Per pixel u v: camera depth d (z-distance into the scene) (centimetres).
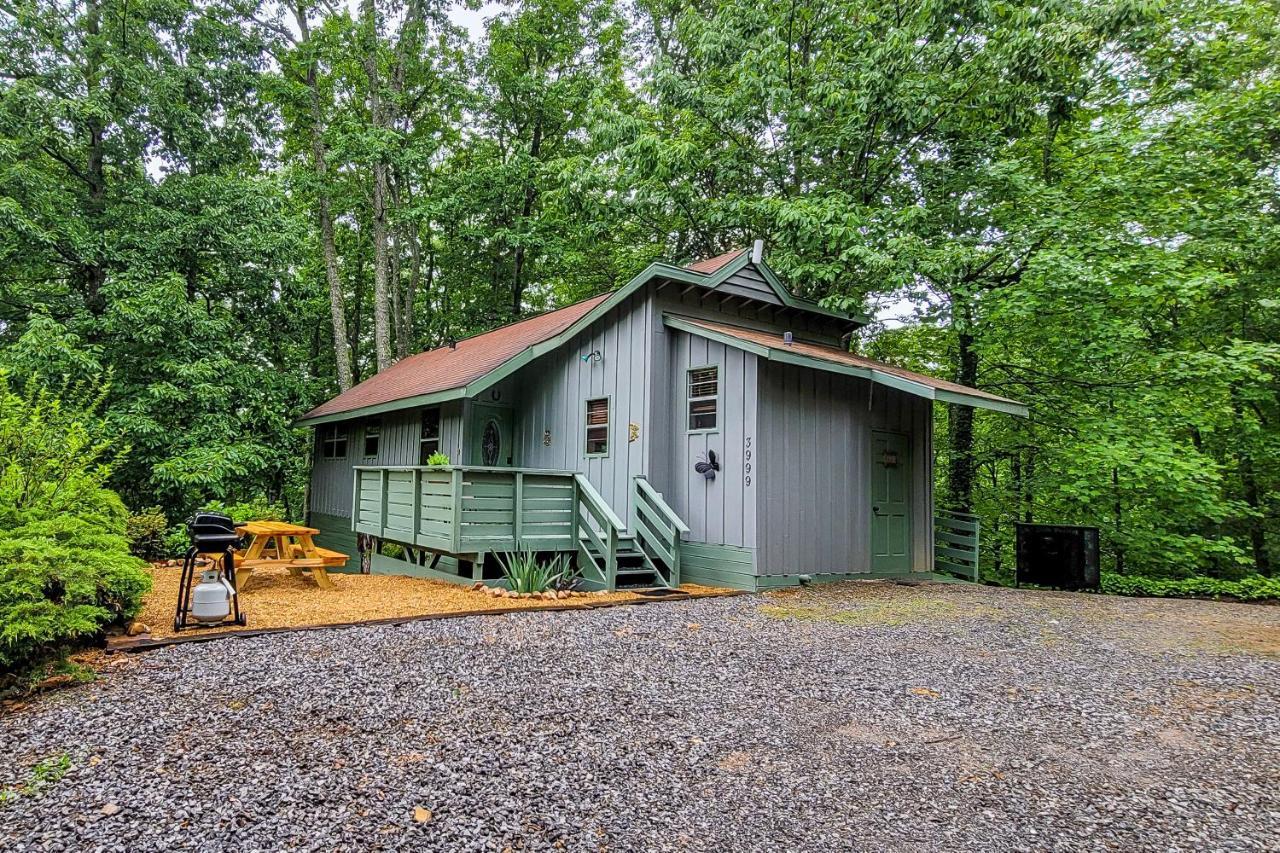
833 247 1147
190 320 1177
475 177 1775
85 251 1168
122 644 443
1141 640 568
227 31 1423
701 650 493
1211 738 347
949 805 271
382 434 1274
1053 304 1052
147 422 1091
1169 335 1148
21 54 1213
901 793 280
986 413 1391
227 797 256
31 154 1211
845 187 1295
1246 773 306
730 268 905
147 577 491
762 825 252
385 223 1845
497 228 1884
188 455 1110
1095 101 1220
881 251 1098
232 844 227
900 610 679
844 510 880
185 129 1320
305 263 1770
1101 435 1066
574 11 1923
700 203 1391
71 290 1305
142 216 1242
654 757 307
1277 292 1063
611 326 930
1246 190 1049
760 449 779
